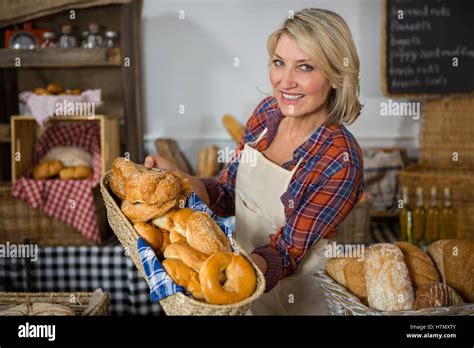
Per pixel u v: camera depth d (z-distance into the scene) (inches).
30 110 111.2
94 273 87.7
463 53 131.5
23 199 102.6
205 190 63.1
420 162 135.9
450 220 107.5
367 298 46.9
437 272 49.6
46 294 50.6
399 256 46.8
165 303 37.9
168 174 43.4
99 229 104.7
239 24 135.2
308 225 51.2
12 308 46.7
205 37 135.6
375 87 139.3
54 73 127.0
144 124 137.5
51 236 103.6
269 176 55.9
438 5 130.8
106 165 110.9
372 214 121.0
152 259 38.3
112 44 118.0
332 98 56.1
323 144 53.4
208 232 40.6
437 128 134.0
